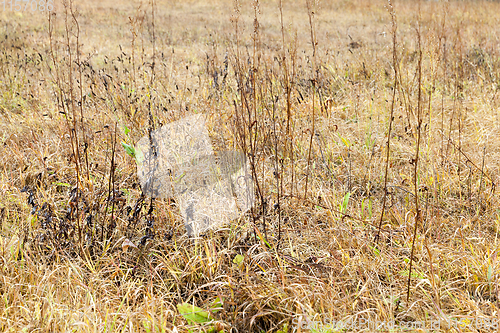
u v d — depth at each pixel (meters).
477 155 3.87
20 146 4.09
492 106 4.84
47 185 3.33
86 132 4.06
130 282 2.49
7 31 9.59
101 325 2.13
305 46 8.47
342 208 3.02
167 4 16.83
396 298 2.31
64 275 2.51
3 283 2.39
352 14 14.49
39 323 2.12
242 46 7.18
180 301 2.44
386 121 4.56
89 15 13.33
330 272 2.54
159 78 5.27
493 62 6.37
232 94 4.64
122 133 3.94
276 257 2.60
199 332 2.13
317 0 3.60
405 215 2.94
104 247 2.70
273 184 3.43
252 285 2.37
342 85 5.81
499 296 2.31
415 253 2.67
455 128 4.46
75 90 4.93
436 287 2.35
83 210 2.83
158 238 2.85
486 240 2.83
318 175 3.67
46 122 4.49
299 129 4.19
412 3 13.83
